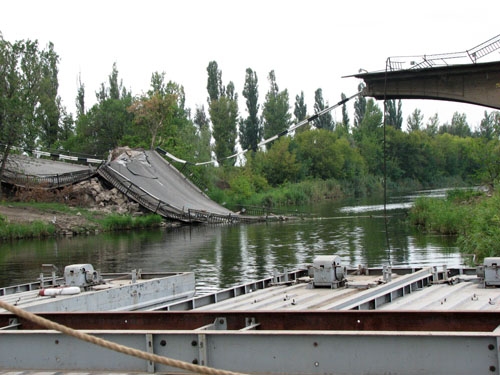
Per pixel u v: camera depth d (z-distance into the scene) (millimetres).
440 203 47062
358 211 69125
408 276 15398
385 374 6805
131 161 68688
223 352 7367
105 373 7723
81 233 53125
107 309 14797
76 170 66750
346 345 6949
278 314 8500
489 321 7555
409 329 7898
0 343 8086
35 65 60938
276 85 124250
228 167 105062
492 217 28062
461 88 40875
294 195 93375
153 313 9031
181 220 60844
